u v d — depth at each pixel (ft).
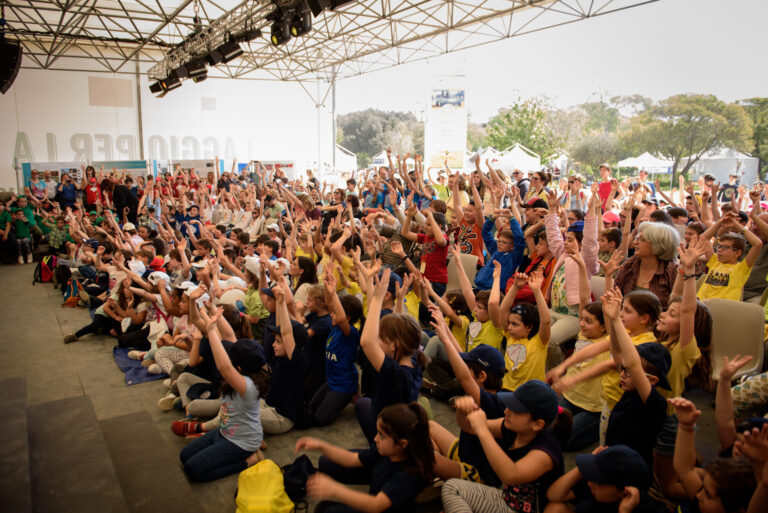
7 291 26.84
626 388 8.00
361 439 11.35
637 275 12.42
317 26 51.70
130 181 42.24
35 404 12.32
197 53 42.86
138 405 13.44
